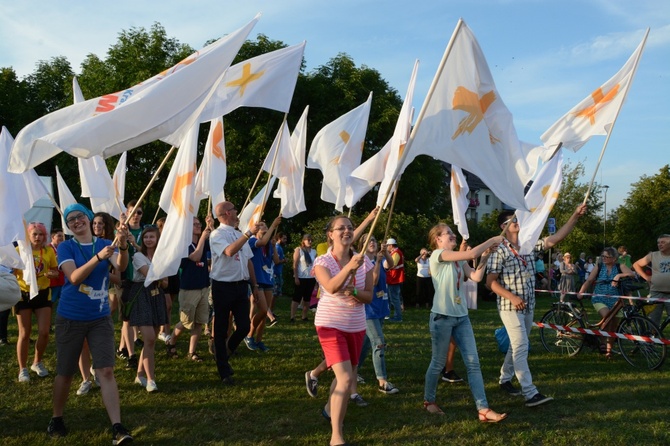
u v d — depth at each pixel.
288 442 4.85
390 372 7.41
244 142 25.69
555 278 26.52
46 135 4.48
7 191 6.01
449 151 4.87
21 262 6.07
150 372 6.33
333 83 27.75
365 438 4.93
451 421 5.41
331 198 8.16
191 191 5.77
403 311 15.45
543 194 6.96
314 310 14.49
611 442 4.85
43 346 6.77
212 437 4.95
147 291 6.40
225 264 6.72
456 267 5.65
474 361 5.46
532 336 10.52
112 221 5.66
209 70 4.99
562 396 6.32
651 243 48.66
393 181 4.48
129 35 28.31
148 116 4.62
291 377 7.05
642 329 8.24
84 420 5.31
